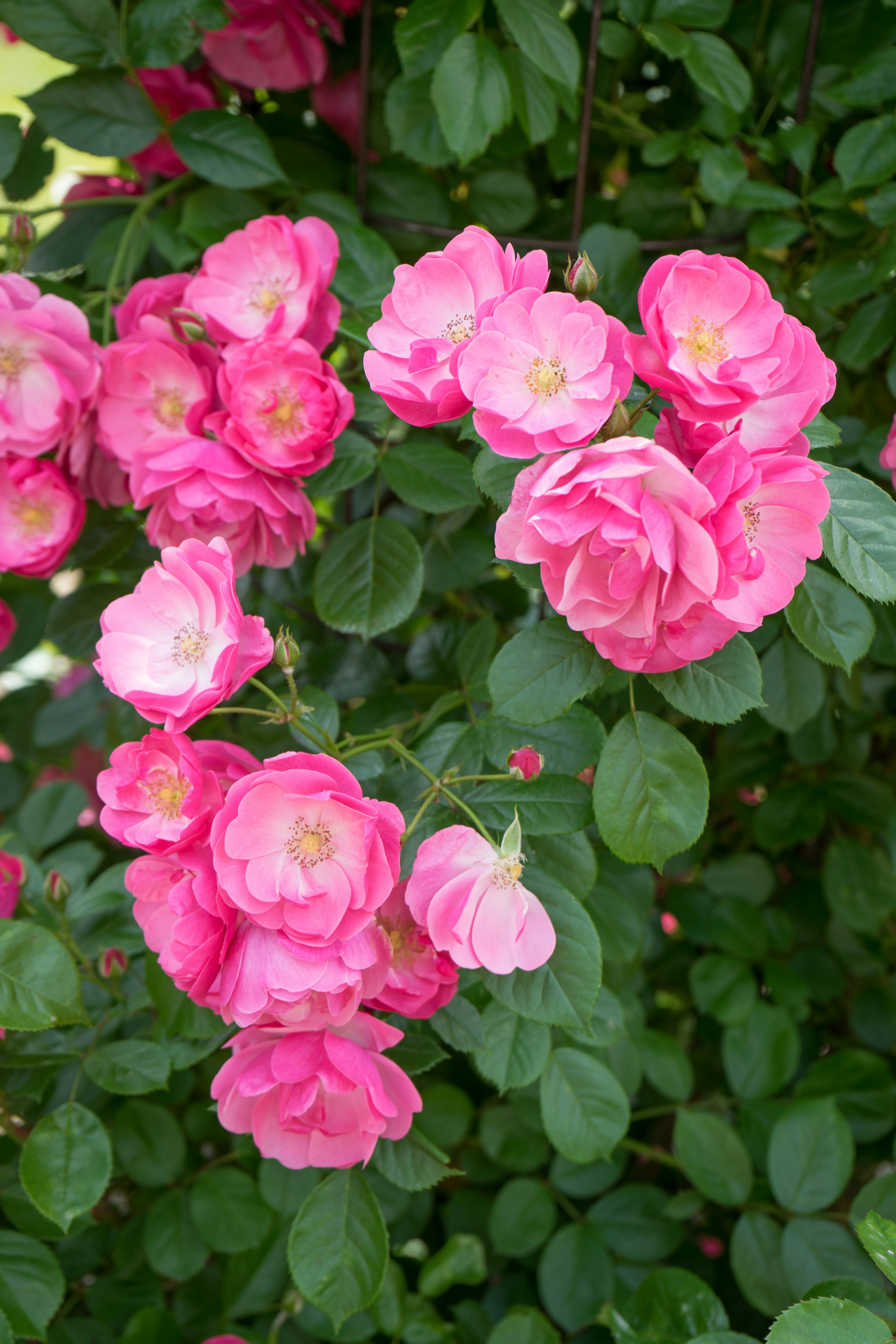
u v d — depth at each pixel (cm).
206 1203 73
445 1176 61
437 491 67
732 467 54
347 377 71
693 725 84
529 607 85
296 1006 57
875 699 86
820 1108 73
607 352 57
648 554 54
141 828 57
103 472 72
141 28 71
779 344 56
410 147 75
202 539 67
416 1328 74
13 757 113
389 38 78
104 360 68
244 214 75
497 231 80
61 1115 64
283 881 55
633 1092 75
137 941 71
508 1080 66
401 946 59
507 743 63
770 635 73
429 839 58
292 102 82
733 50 79
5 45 160
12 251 72
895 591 60
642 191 81
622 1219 77
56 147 83
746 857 85
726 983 81
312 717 64
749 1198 75
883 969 86
